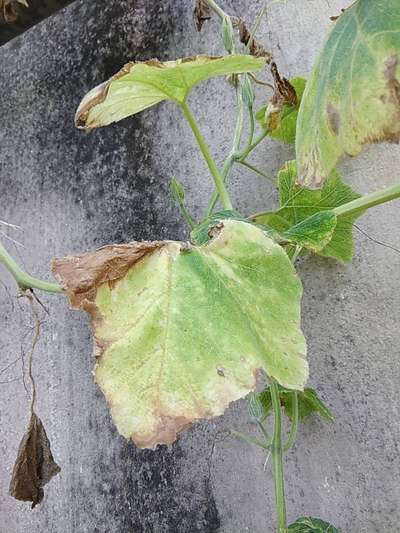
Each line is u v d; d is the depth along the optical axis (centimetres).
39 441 45
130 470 64
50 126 80
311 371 50
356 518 47
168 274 28
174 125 64
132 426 25
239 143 56
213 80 61
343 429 48
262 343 27
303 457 50
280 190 50
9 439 81
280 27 56
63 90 79
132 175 68
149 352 26
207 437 57
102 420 68
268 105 49
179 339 27
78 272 27
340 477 48
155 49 67
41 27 83
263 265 29
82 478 70
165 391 26
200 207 61
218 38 61
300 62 54
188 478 59
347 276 49
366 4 29
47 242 78
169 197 64
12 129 86
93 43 75
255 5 58
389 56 27
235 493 55
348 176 50
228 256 29
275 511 52
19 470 45
